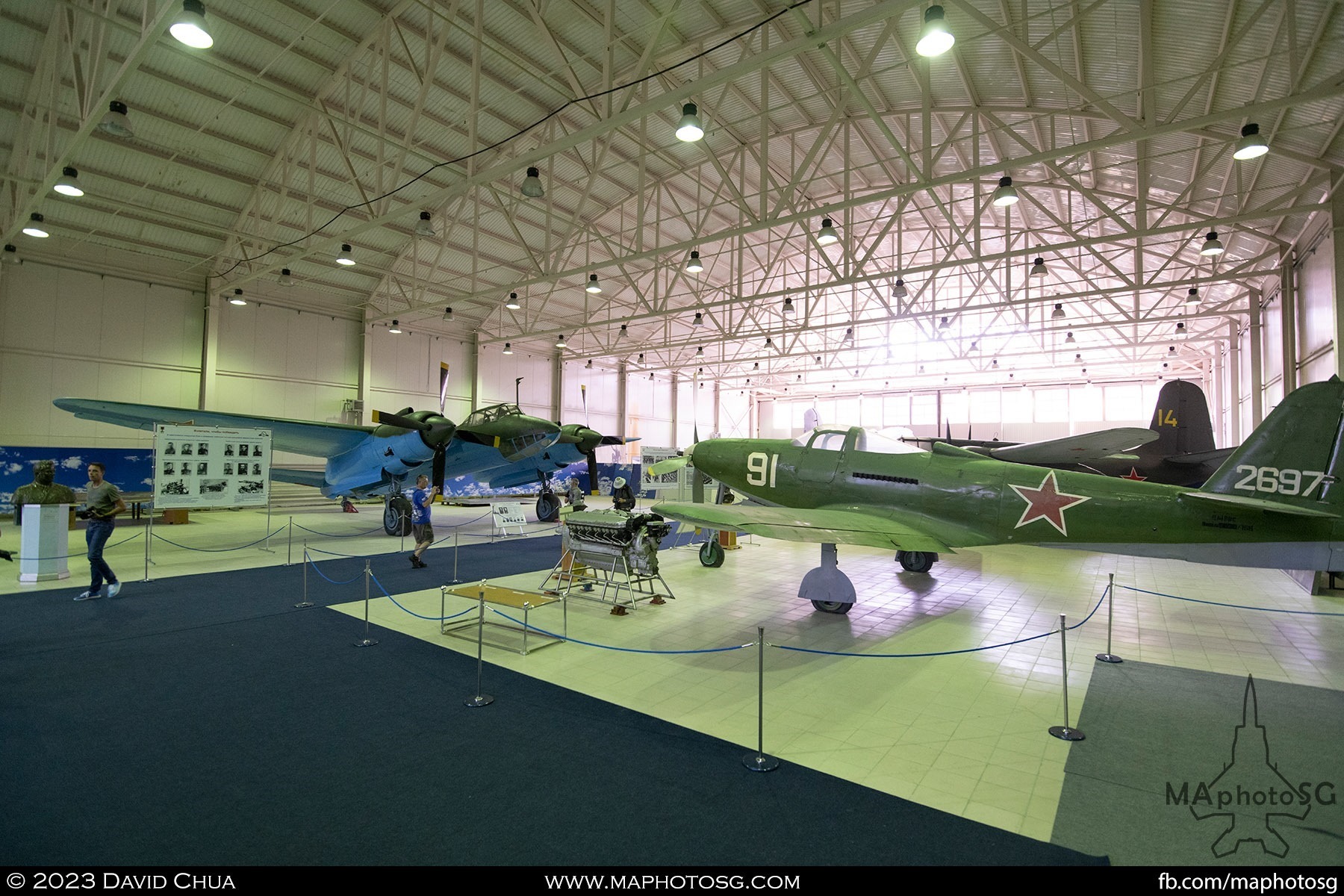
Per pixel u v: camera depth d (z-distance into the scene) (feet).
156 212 46.39
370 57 36.88
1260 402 51.80
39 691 13.74
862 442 23.67
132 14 31.04
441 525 48.19
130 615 20.18
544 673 15.35
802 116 42.96
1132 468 38.11
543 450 41.09
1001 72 33.86
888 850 8.25
